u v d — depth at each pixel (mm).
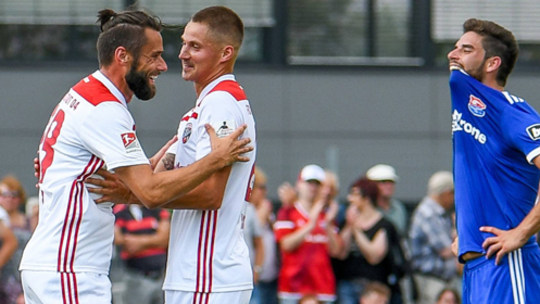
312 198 24625
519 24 32656
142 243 23141
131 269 23234
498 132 14492
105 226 13625
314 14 32219
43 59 31984
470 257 14797
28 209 26062
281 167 31547
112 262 23188
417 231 24344
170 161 14328
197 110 13688
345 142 31781
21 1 32031
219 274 13508
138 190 13172
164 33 31469
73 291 13383
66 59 32062
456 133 14906
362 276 24016
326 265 24281
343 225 25359
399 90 31969
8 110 31359
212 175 13297
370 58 32281
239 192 13734
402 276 24141
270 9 32125
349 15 32312
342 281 24297
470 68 14648
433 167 31797
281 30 32062
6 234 23859
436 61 32344
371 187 24297
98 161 13461
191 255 13570
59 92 31594
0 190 24578
